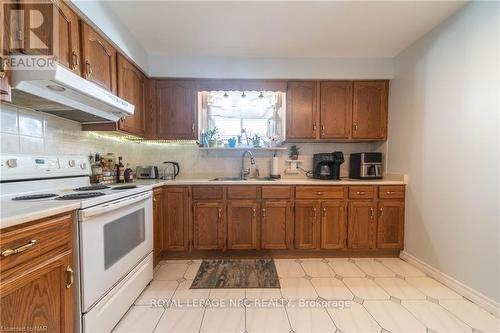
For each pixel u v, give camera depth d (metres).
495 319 1.54
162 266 2.36
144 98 2.59
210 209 2.53
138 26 2.08
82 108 1.55
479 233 1.70
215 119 3.14
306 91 2.79
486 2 1.64
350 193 2.55
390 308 1.67
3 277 0.83
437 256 2.08
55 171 1.69
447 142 1.98
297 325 1.49
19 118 1.45
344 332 1.43
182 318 1.56
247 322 1.52
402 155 2.56
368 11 1.87
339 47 2.48
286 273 2.21
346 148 3.13
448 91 1.96
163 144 3.04
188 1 1.75
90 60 1.66
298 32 2.18
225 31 2.16
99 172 2.12
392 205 2.54
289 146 3.09
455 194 1.90
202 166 3.07
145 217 1.91
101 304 1.33
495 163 1.60
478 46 1.70
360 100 2.80
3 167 1.34
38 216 0.95
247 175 3.09
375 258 2.58
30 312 0.94
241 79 2.74
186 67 2.67
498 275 1.58
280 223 2.55
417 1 1.75
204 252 2.58
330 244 2.55
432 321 1.53
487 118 1.65
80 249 1.19
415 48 2.35
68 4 1.44
